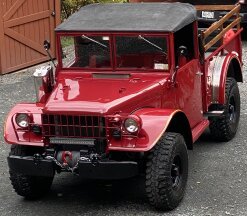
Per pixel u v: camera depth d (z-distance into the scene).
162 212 6.63
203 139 8.95
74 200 7.11
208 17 12.65
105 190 7.36
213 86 8.44
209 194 7.07
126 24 7.17
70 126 6.53
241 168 7.82
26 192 7.00
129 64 7.21
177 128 7.19
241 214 6.52
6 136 6.73
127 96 6.70
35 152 7.05
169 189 6.49
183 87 7.43
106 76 7.25
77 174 6.57
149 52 7.11
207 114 8.27
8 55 13.70
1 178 7.85
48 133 6.63
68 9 16.56
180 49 6.97
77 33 7.24
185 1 15.10
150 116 6.50
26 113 6.69
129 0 15.41
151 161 6.46
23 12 13.95
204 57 8.09
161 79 7.08
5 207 6.98
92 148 6.51
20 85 12.68
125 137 6.36
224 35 8.81
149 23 7.16
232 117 8.88
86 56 7.32
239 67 9.30
